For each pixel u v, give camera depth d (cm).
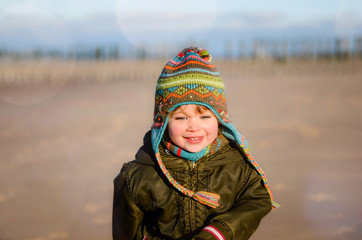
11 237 464
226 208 212
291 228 467
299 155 777
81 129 1131
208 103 207
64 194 613
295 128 1052
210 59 228
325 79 2533
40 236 475
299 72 3127
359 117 1193
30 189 639
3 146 941
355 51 3619
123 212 222
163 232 213
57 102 1761
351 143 866
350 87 2031
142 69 3441
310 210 512
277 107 1436
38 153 866
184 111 208
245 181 217
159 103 217
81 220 520
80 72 3288
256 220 207
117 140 978
